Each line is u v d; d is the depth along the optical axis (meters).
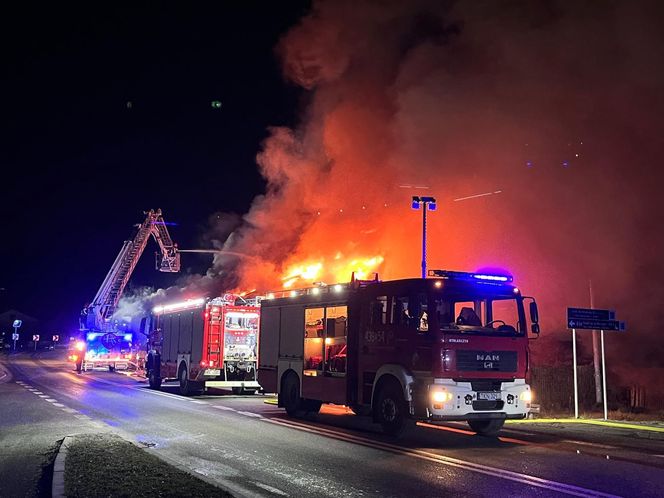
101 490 5.89
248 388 18.45
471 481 6.99
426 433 10.95
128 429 10.98
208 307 18.28
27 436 9.98
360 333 11.38
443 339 9.77
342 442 9.72
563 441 10.13
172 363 20.23
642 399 19.23
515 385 10.23
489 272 10.75
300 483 6.86
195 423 11.85
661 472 7.52
